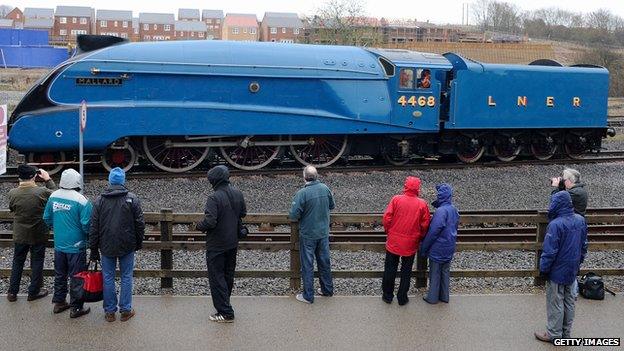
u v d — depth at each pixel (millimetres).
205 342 6738
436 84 19094
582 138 22062
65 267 7426
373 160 20406
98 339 6754
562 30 115250
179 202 13797
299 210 7871
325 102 17859
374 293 8602
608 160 20828
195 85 16578
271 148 18031
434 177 17297
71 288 7312
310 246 7930
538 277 8711
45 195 7684
